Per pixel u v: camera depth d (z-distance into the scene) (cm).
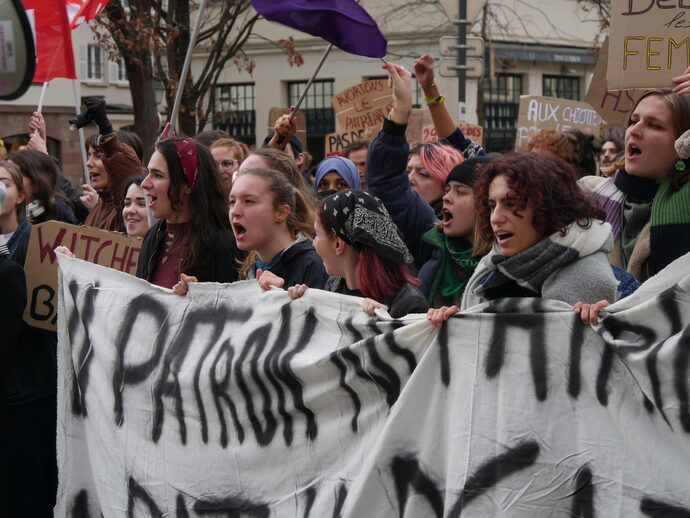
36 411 575
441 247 529
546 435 353
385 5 2689
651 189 456
